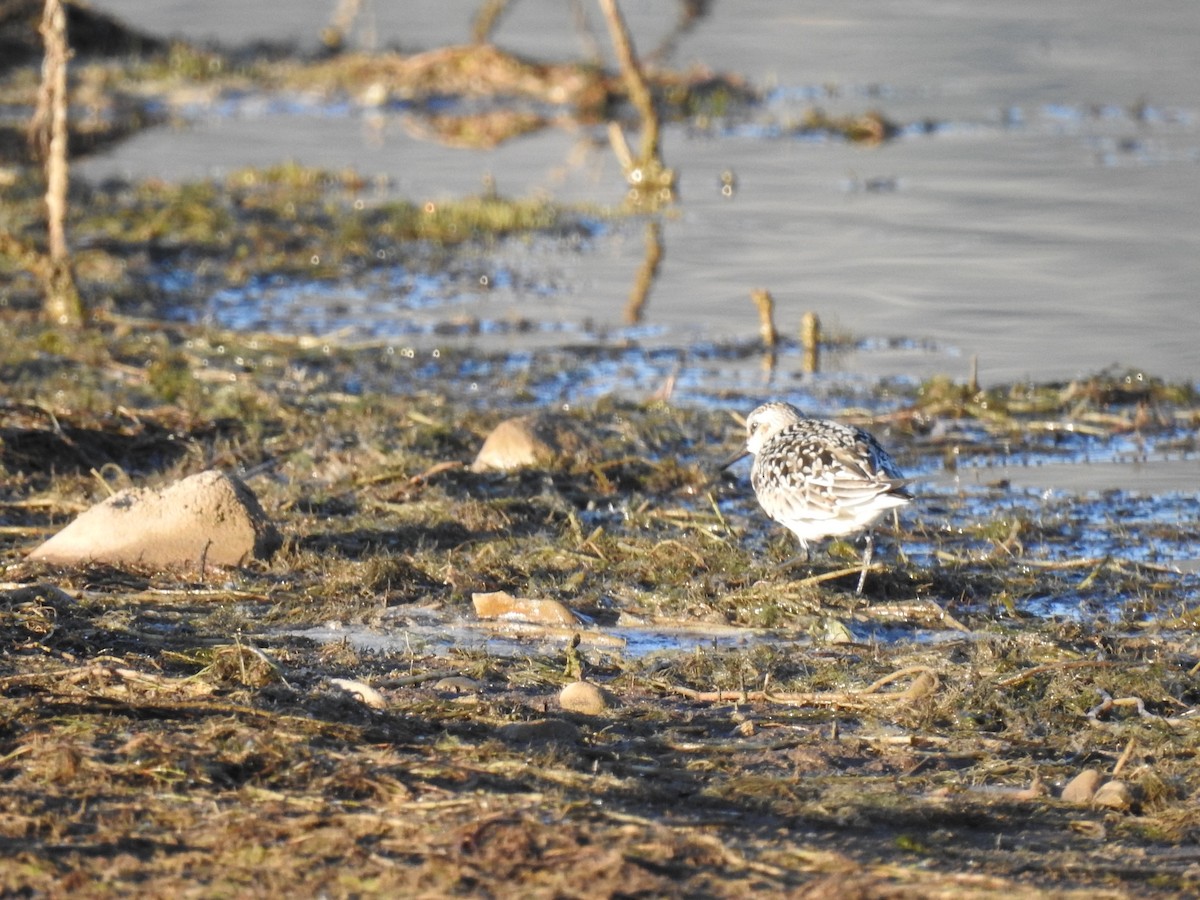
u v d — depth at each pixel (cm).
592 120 3591
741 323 2069
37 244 2306
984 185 2859
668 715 954
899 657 1053
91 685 918
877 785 848
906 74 4031
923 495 1455
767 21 4831
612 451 1555
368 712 902
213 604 1141
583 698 960
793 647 1088
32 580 1153
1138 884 729
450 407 1694
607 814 764
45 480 1421
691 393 1783
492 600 1135
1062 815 816
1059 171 2962
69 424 1531
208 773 795
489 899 678
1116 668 1015
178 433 1562
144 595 1138
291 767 807
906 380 1820
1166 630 1134
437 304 2164
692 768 865
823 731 931
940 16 4909
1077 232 2502
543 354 1930
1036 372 1830
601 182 2942
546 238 2523
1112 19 4797
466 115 3641
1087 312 2080
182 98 3772
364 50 4197
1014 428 1641
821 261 2375
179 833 738
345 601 1152
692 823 771
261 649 1037
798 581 1196
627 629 1126
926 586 1212
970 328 2022
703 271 2331
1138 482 1492
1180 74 3994
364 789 787
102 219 2481
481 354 1922
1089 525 1377
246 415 1633
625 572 1230
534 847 719
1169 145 3194
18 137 3200
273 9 5094
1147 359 1878
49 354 1828
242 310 2109
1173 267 2291
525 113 3666
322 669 1013
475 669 1022
